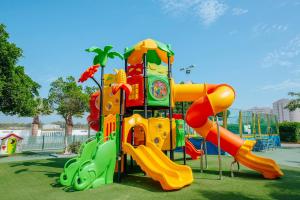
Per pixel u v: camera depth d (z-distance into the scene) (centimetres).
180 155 1608
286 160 1300
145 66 887
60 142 2761
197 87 961
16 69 1681
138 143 1016
